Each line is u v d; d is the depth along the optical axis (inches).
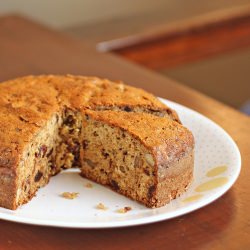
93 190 29.0
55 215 26.4
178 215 25.3
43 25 49.3
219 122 35.1
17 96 30.7
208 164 29.7
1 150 26.8
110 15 61.9
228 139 30.9
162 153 27.0
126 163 28.2
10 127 28.0
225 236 25.2
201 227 25.7
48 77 33.0
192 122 32.9
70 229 25.3
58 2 58.7
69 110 30.4
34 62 42.0
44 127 28.9
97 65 42.1
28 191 27.9
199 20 59.7
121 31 56.6
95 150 29.5
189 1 65.4
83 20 60.8
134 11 63.1
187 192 28.0
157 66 58.1
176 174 27.5
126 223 24.5
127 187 28.3
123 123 28.4
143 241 24.8
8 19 50.0
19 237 24.8
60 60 42.6
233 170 28.4
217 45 61.9
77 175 30.4
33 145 28.0
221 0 65.9
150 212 26.3
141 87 39.0
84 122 29.7
